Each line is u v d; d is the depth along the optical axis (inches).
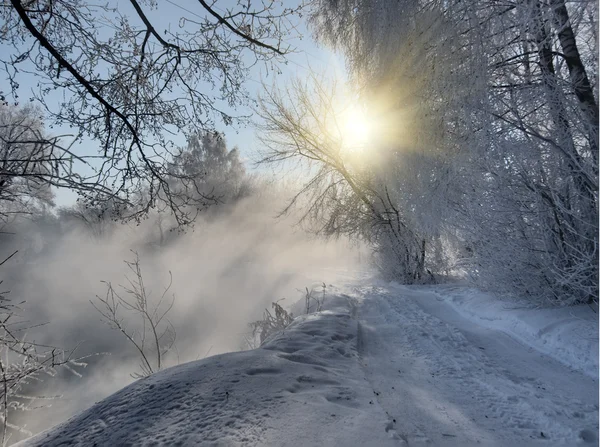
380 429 105.2
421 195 327.3
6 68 164.2
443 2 275.9
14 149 143.0
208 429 103.7
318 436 100.6
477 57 246.1
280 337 205.8
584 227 229.0
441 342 217.0
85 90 186.5
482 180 259.3
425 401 136.6
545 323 221.8
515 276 269.4
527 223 254.4
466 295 343.0
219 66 219.0
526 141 233.3
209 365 151.6
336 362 173.3
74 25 189.0
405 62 334.0
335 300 359.3
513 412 127.6
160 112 209.5
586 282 231.8
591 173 210.5
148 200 200.5
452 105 275.0
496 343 217.9
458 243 322.7
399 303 343.6
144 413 115.6
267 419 109.0
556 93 219.5
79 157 140.9
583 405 131.0
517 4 209.5
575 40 214.4
